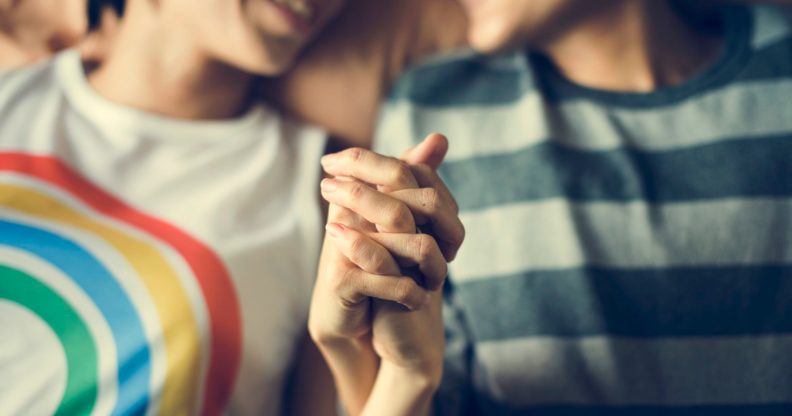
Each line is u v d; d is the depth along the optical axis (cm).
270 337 76
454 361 77
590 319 72
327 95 87
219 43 77
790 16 79
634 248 73
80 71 81
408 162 60
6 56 85
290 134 85
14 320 69
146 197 76
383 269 55
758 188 72
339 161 58
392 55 88
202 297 72
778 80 75
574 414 72
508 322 74
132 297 71
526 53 83
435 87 84
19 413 67
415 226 57
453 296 79
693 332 71
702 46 80
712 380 70
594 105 78
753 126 74
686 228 72
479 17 80
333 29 87
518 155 77
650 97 77
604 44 78
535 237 75
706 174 74
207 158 79
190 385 71
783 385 69
